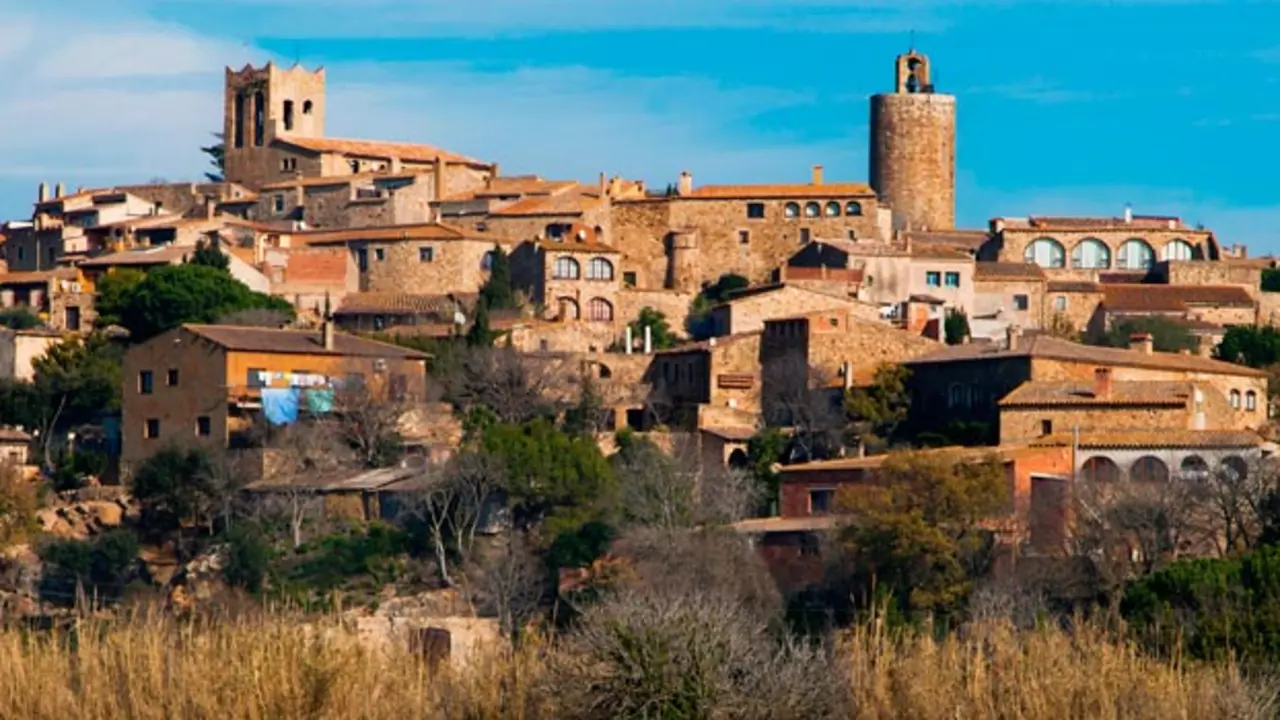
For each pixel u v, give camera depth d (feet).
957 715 567.18
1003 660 588.50
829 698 570.87
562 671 573.74
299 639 582.76
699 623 574.56
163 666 584.81
